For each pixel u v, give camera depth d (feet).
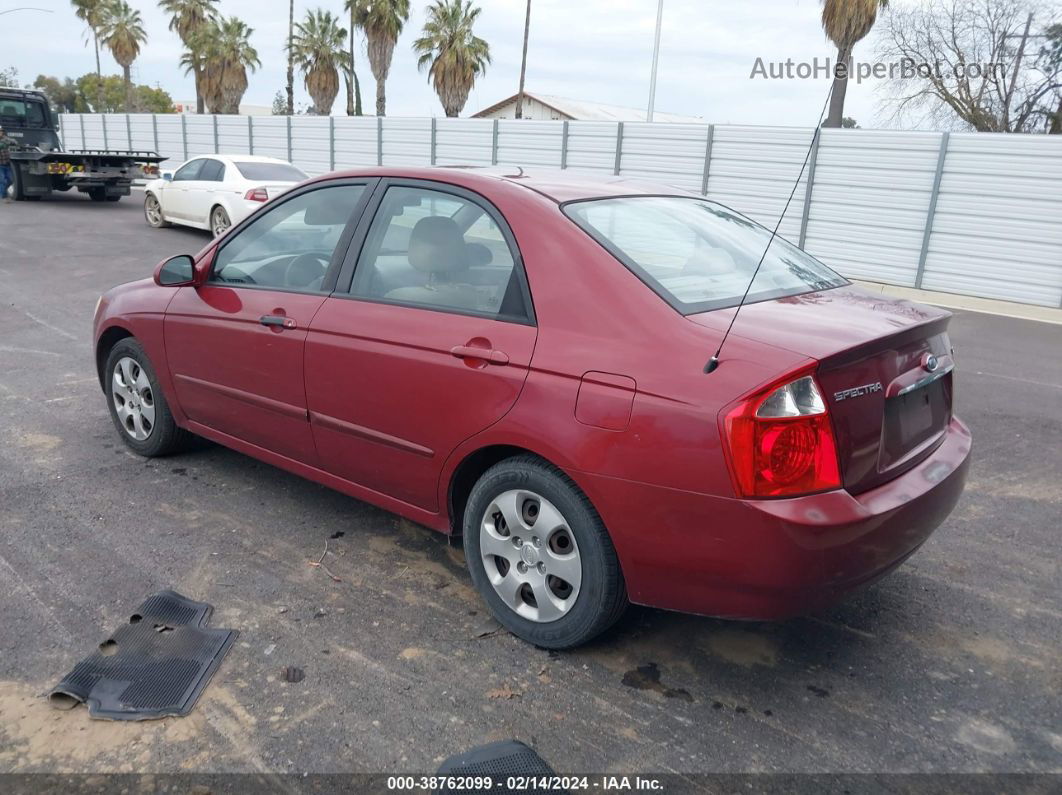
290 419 12.51
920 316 9.93
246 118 92.73
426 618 10.72
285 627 10.40
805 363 8.09
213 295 13.66
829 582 8.41
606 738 8.62
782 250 12.05
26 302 30.73
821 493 8.29
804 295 10.43
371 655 9.89
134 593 11.04
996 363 28.17
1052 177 44.34
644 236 10.46
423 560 12.26
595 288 9.44
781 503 8.14
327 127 83.92
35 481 14.58
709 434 8.21
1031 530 14.01
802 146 53.47
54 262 40.32
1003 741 8.79
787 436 8.06
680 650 10.22
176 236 52.95
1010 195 45.88
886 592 11.81
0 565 11.65
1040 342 33.24
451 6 121.90
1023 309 43.93
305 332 11.94
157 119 104.53
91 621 10.35
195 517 13.39
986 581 12.19
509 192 10.62
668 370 8.61
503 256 10.26
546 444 9.26
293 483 14.89
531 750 8.39
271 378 12.57
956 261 48.57
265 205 13.55
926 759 8.48
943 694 9.53
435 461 10.62
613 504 8.87
